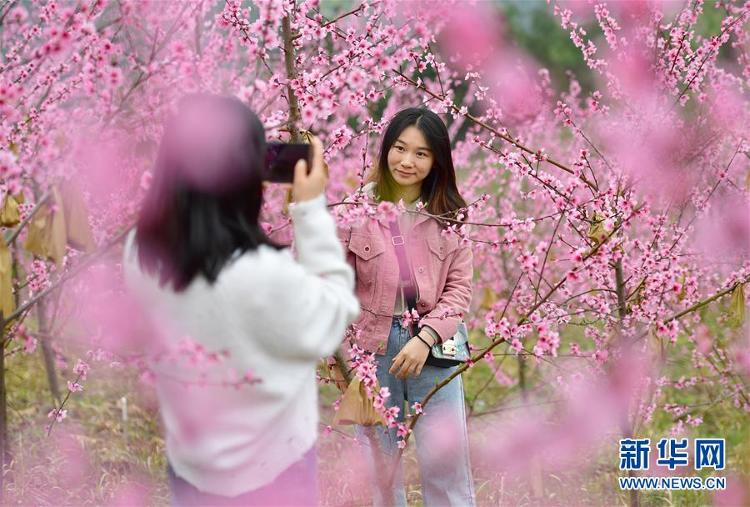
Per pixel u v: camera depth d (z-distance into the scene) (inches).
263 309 76.8
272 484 81.2
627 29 150.2
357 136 133.4
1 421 138.6
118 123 108.9
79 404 196.7
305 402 83.3
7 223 105.9
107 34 113.6
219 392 79.0
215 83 144.5
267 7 107.3
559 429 161.8
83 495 156.1
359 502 154.4
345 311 81.5
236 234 78.9
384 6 127.3
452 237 130.0
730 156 174.7
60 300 168.1
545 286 193.5
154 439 181.8
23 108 123.4
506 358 230.8
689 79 146.2
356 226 118.3
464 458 129.3
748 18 163.0
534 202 219.3
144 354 83.8
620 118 158.1
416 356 123.0
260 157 81.3
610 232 128.4
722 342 175.2
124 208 121.6
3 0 118.5
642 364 143.9
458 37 148.6
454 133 247.0
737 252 161.2
